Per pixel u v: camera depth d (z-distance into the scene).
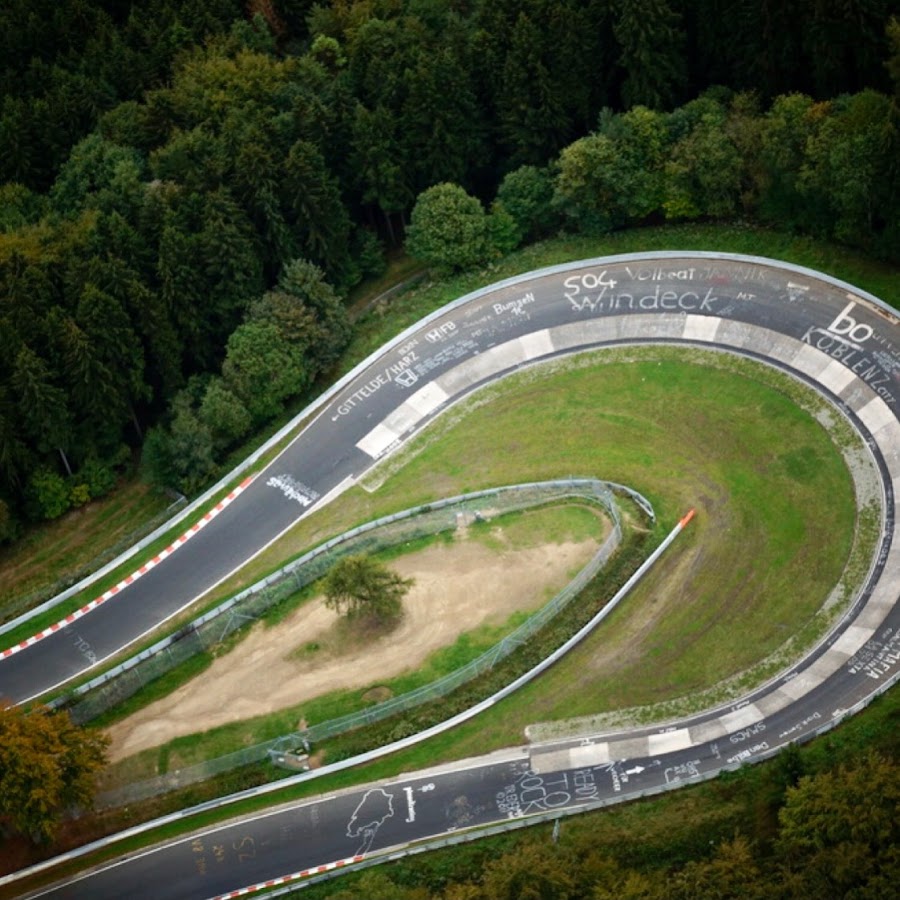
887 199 151.25
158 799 132.25
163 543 151.25
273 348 156.00
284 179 161.75
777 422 150.12
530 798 127.69
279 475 155.00
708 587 138.75
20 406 149.88
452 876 123.12
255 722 135.75
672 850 121.69
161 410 162.00
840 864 111.06
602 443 151.88
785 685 131.38
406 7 180.50
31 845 130.88
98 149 169.50
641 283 163.50
